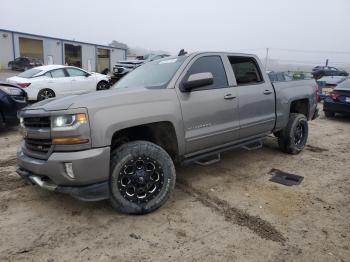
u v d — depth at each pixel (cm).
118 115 340
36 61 3291
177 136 394
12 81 1199
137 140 383
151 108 366
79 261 286
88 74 1407
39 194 420
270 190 442
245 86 490
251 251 302
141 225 346
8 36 3628
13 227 340
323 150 659
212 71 452
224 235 328
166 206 390
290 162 567
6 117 745
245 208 387
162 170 371
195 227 343
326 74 3369
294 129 592
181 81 409
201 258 292
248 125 489
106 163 331
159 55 2241
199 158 440
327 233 334
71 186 329
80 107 321
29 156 355
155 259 290
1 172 499
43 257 291
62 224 347
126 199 356
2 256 291
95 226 343
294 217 366
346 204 402
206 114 425
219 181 474
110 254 296
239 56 500
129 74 495
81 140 319
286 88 573
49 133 327
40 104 365
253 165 548
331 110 1086
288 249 305
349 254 299
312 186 459
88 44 4431
